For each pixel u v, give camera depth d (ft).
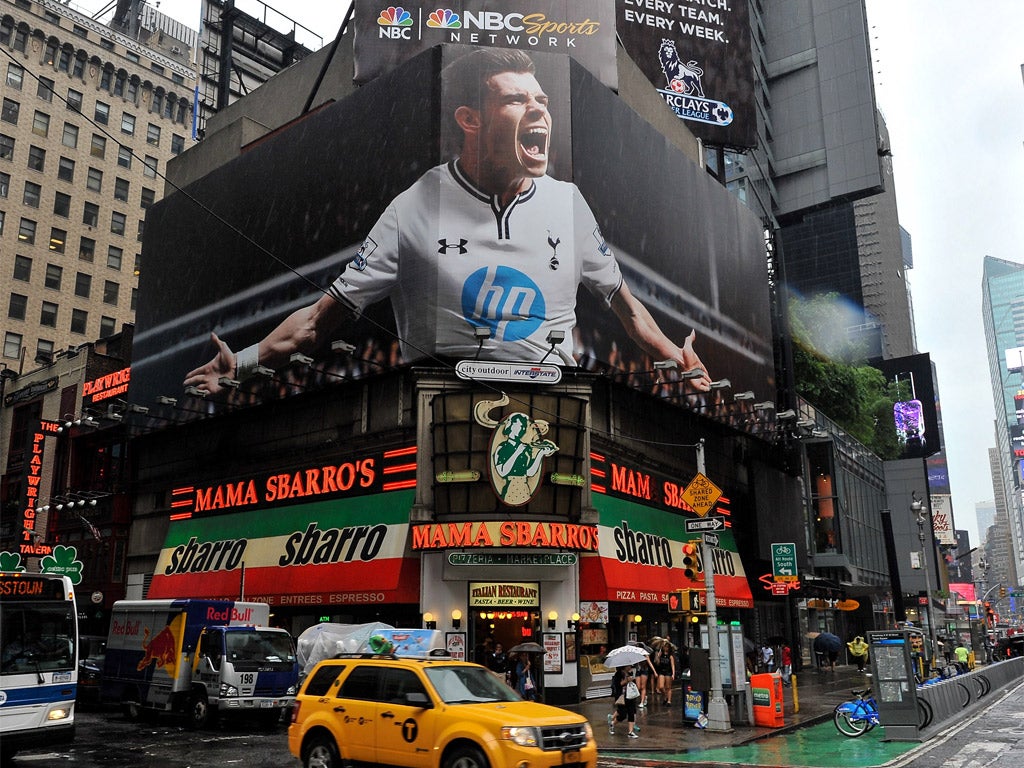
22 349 249.96
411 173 97.50
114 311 276.00
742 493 134.10
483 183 94.94
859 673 139.13
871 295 408.67
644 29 169.27
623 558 94.07
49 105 271.49
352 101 107.14
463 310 91.56
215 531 111.75
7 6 265.95
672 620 111.86
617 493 99.81
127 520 132.98
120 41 292.20
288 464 106.11
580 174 99.55
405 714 39.27
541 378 90.07
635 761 54.54
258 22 198.29
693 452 120.47
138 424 130.41
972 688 87.76
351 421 100.22
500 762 35.40
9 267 253.65
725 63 172.35
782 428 147.64
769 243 158.30
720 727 65.36
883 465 228.63
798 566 142.61
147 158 293.43
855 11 282.36
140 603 77.87
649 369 105.81
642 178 112.06
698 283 120.67
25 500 144.36
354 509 94.79
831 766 50.01
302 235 108.88
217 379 116.67
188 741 61.36
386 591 85.66
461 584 87.10
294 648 71.77
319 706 43.34
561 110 99.30
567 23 113.19
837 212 364.58
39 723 48.21
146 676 74.43
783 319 154.20
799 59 290.56
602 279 100.01
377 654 45.09
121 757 53.47
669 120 146.41
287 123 126.00
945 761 50.60
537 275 93.56
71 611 51.03
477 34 111.24
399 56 110.22
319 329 103.30
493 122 96.89
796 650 144.66
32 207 261.65
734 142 169.48
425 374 91.35
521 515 86.69
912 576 216.95
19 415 167.53
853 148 273.95
